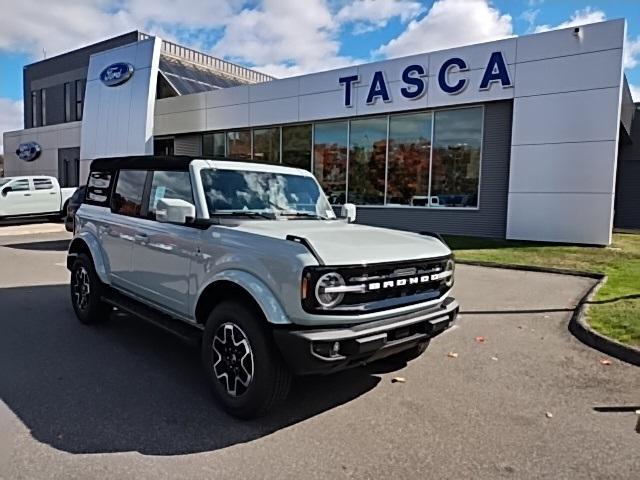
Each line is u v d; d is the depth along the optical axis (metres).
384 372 4.71
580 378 4.61
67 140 30.42
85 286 6.13
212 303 4.25
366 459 3.16
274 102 18.98
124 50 21.94
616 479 3.00
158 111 23.05
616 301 7.09
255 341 3.59
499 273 9.91
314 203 5.37
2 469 2.96
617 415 3.85
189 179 4.61
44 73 36.69
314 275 3.38
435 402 4.05
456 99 14.70
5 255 12.15
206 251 4.14
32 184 20.38
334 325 3.47
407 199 16.30
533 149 13.51
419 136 15.89
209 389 4.21
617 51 12.16
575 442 3.43
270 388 3.57
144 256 5.00
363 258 3.61
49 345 5.34
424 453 3.25
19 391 4.12
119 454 3.17
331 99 17.39
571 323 6.35
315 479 2.93
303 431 3.52
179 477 2.92
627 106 18.19
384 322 3.67
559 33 12.88
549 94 13.15
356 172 17.38
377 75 16.22
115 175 5.87
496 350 5.40
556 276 9.59
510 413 3.87
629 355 5.08
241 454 3.20
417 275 3.95
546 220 13.47
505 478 2.98
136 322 6.29
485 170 14.69
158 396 4.07
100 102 22.83
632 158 22.41
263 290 3.59
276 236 3.78
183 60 26.00
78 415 3.70
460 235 15.18
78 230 6.42
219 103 20.75
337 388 4.31
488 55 14.01
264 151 19.94
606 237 12.75
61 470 2.96
